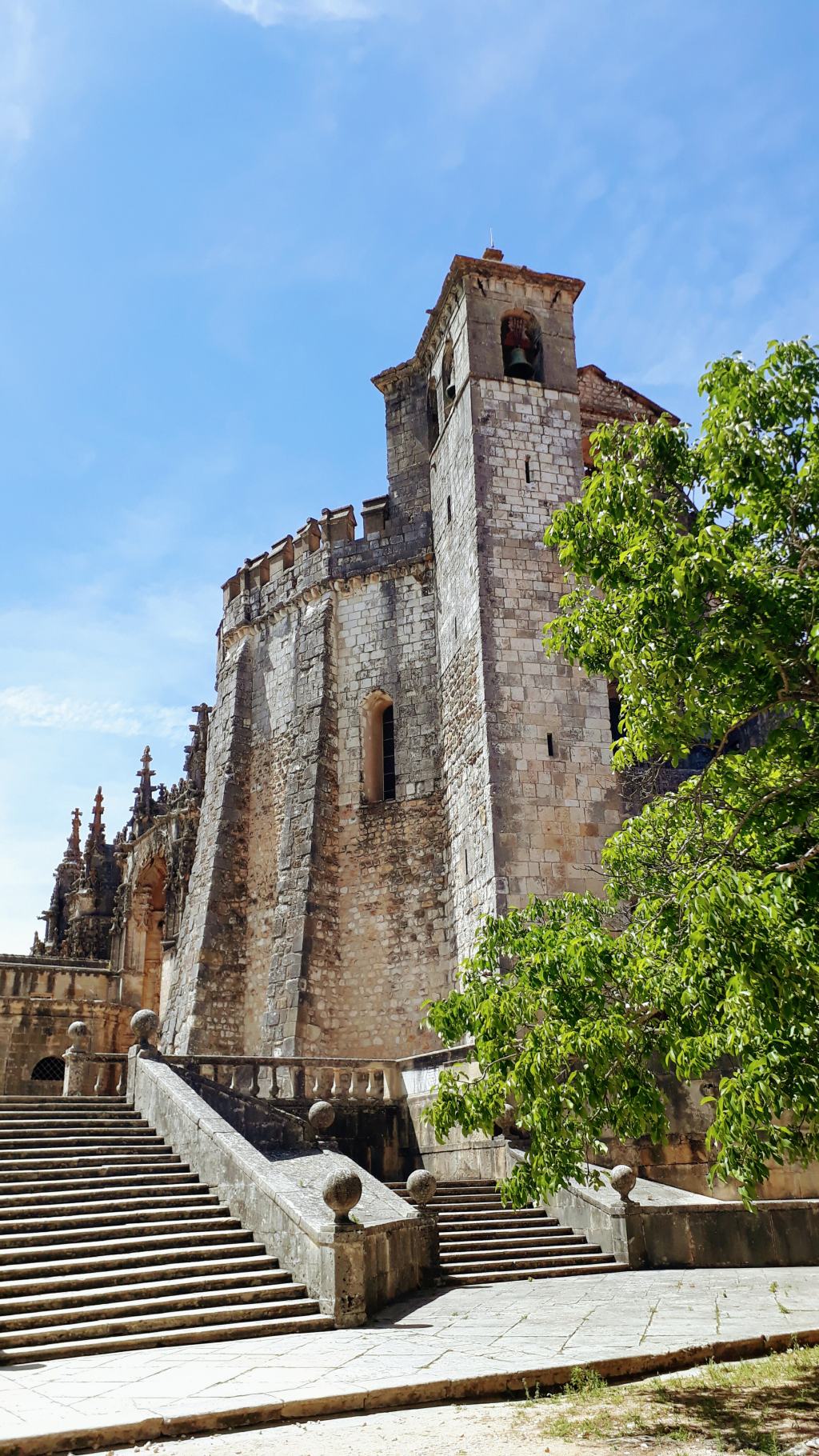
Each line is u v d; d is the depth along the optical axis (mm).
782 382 9766
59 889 52188
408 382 32312
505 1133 18562
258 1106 18016
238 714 33000
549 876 22562
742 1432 7008
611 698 28516
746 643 9219
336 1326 11086
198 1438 7383
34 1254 11797
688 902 8617
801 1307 11445
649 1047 9656
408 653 29344
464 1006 10289
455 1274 14422
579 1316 11211
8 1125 15523
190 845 37031
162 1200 13633
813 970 7945
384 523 31266
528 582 25000
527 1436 7059
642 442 10812
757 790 10250
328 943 27438
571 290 28281
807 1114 8273
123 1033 35344
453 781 26219
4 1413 7730
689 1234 15461
